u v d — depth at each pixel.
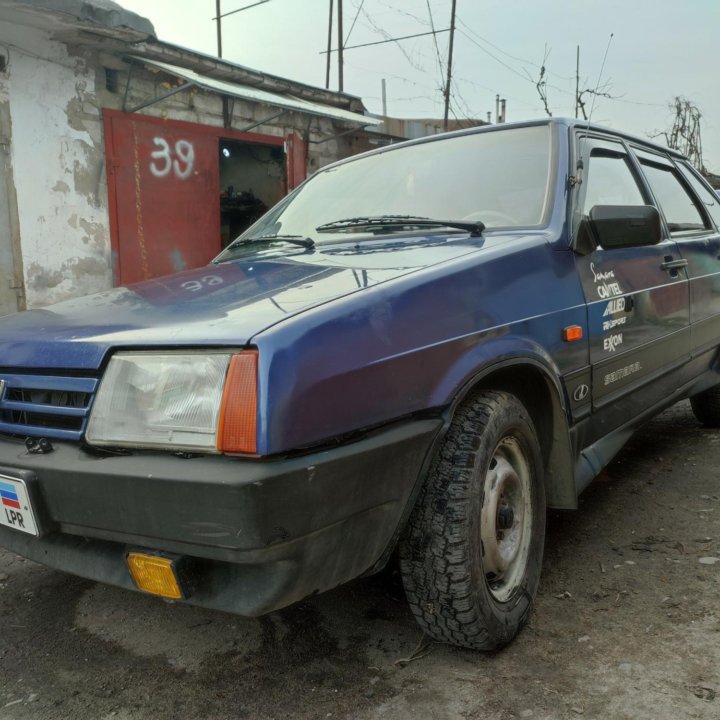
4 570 2.68
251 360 1.46
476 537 1.85
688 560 2.56
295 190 3.30
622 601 2.27
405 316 1.77
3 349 1.91
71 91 6.78
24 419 1.81
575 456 2.42
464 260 2.04
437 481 1.84
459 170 2.75
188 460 1.47
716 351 3.95
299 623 2.22
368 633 2.15
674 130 15.23
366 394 1.61
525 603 2.11
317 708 1.79
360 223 2.65
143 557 1.56
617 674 1.87
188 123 8.00
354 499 1.58
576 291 2.40
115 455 1.57
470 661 1.97
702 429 4.38
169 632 2.20
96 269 7.18
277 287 1.91
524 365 2.09
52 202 6.73
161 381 1.55
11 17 5.86
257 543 1.39
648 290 2.93
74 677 1.96
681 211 3.74
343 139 10.55
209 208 8.36
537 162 2.63
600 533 2.84
